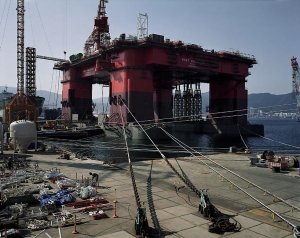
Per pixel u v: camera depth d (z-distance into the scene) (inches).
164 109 5649.6
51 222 545.3
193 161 1286.9
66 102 5669.3
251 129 4950.8
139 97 3902.6
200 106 6151.6
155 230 523.2
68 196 682.2
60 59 5954.7
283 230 527.5
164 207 649.6
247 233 513.0
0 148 1504.7
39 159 1338.6
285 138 4692.4
